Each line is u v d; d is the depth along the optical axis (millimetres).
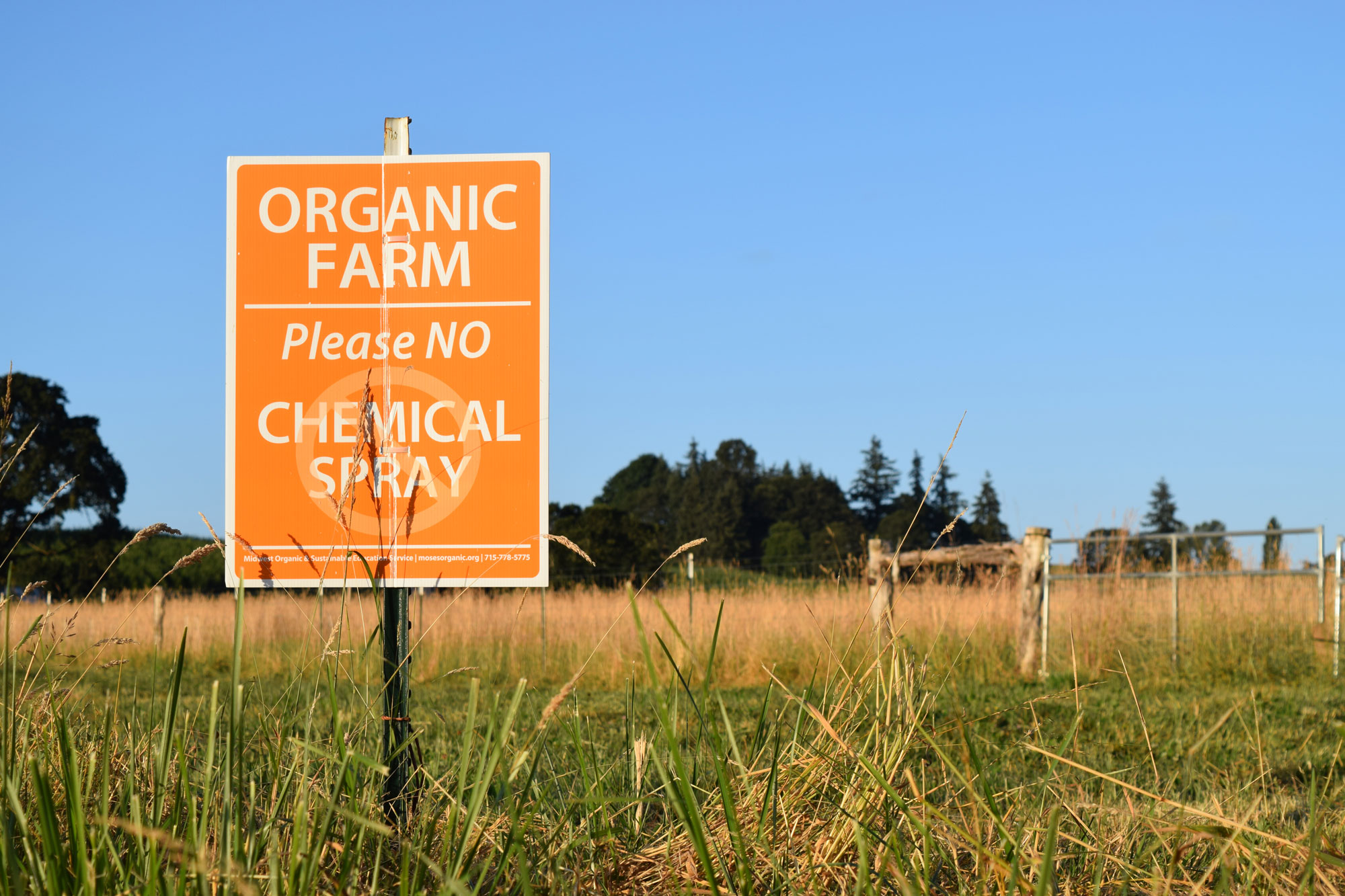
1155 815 2924
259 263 3521
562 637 12602
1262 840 2574
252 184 3535
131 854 2029
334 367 3500
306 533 3453
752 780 2588
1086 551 12367
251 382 3494
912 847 2418
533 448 3461
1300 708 7594
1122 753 5793
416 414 3484
